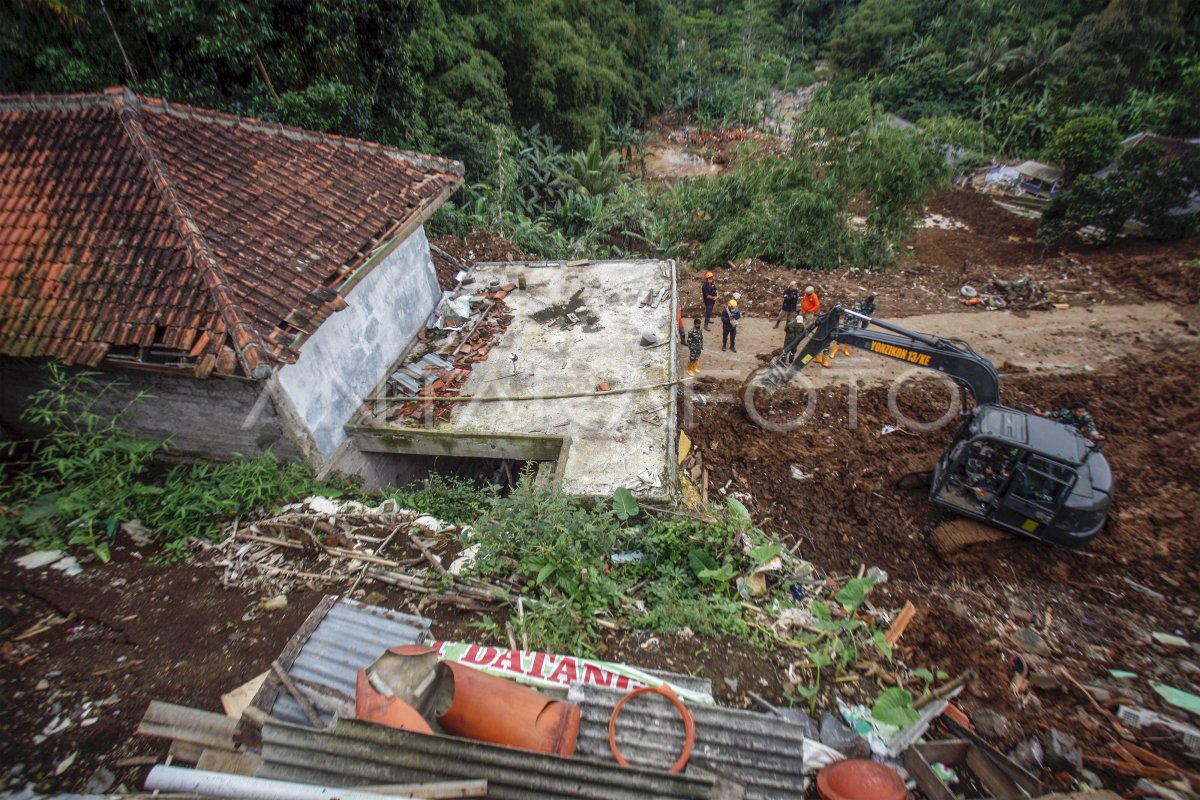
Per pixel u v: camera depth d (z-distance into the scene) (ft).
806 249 73.41
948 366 35.83
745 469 41.22
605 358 44.09
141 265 30.48
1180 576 33.53
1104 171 95.25
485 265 57.00
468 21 96.07
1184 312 57.93
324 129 55.57
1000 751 22.29
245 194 35.22
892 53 164.76
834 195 73.00
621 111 142.20
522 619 23.75
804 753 19.31
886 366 51.06
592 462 35.99
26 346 29.37
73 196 32.48
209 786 12.14
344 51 57.82
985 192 108.88
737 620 25.55
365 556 27.50
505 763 13.76
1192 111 102.63
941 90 146.82
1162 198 76.28
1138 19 120.26
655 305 49.67
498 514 29.09
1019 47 136.26
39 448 35.35
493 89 93.45
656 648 23.99
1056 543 33.22
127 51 48.75
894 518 37.35
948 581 33.40
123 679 21.59
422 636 20.34
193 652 22.76
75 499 28.60
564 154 107.96
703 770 16.47
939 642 27.45
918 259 84.07
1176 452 42.04
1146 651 29.32
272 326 29.91
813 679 23.39
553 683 20.02
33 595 25.12
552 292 52.54
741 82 173.17
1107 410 46.06
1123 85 121.60
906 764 20.59
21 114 34.71
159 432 34.32
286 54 55.36
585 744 16.79
